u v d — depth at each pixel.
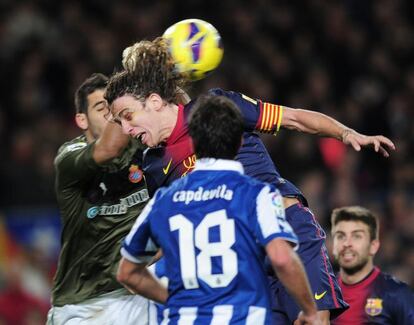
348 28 43.69
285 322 16.08
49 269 29.53
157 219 12.33
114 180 16.06
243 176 12.24
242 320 11.84
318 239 15.34
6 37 40.50
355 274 18.83
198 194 12.19
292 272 11.78
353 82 41.94
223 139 12.26
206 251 11.97
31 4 41.59
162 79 13.77
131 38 40.94
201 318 11.91
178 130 13.81
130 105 13.71
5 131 36.78
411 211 32.28
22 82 38.28
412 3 45.78
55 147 34.62
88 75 39.06
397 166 36.94
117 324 16.06
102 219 16.08
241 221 11.95
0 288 29.05
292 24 43.06
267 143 34.44
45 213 29.98
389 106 40.16
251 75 40.25
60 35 41.16
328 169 34.97
